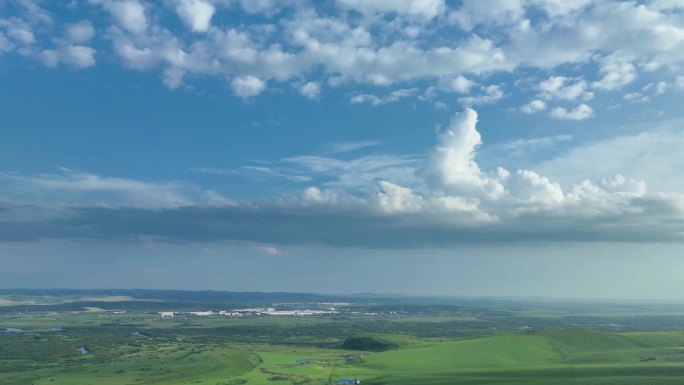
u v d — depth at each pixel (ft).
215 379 649.20
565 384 608.60
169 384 617.21
